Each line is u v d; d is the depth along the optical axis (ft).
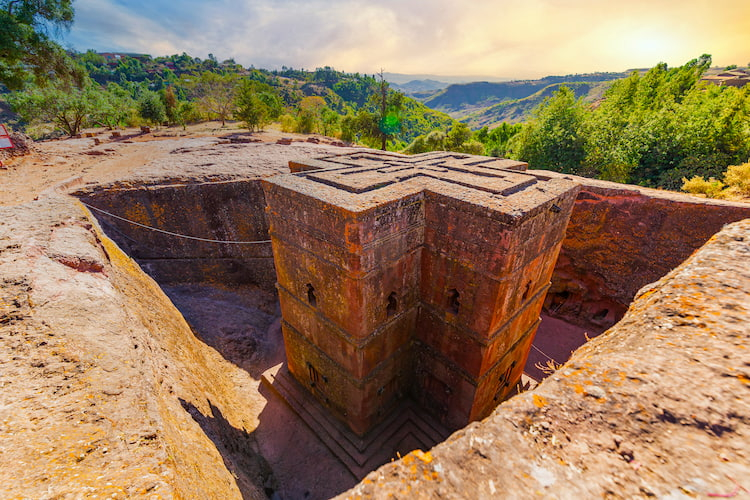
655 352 8.88
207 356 46.68
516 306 33.91
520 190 32.71
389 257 31.12
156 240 58.29
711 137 77.82
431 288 35.70
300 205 30.83
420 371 41.09
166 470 13.42
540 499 6.31
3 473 11.66
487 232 28.32
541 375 48.75
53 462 12.51
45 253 28.58
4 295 22.39
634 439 7.04
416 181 34.40
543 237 32.12
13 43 76.64
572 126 91.04
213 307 59.67
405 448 39.55
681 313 10.02
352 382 35.78
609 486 6.35
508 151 135.44
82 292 25.46
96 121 162.30
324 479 37.06
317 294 34.40
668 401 7.51
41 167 67.05
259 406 45.09
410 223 31.68
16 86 86.43
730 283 10.73
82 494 11.02
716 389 7.48
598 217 51.06
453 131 138.82
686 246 44.60
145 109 164.96
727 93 92.48
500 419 8.07
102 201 53.31
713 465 6.18
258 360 52.70
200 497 15.08
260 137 117.50
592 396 8.15
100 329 22.13
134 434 15.20
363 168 38.88
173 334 37.88
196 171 63.67
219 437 28.27
